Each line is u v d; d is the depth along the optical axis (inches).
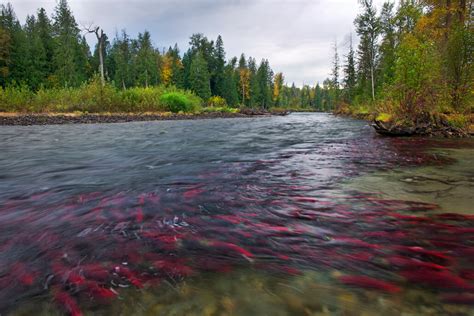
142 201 120.6
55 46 2059.5
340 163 199.6
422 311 54.9
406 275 66.4
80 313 56.3
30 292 62.8
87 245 82.5
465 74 405.1
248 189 137.6
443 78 417.1
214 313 55.4
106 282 65.7
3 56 1712.6
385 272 67.9
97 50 2728.8
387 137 377.4
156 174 172.1
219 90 2748.5
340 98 1710.1
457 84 412.5
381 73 1219.9
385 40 1064.8
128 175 169.9
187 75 2704.2
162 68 2711.6
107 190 137.6
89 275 68.3
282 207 112.2
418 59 421.4
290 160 213.8
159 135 416.8
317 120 938.7
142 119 818.2
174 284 64.8
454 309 55.4
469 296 59.0
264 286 63.6
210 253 77.7
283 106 3860.7
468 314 54.0
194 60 2381.9
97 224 96.9
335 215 103.2
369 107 1037.2
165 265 72.3
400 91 444.1
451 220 97.0
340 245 81.2
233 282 65.3
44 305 58.8
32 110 874.8
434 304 56.9
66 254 77.8
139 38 2854.3
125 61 2591.0
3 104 835.4
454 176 158.2
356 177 158.9
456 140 331.0
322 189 136.2
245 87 3117.6
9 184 150.0
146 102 1082.7
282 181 152.6
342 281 64.8
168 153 252.5
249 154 244.7
